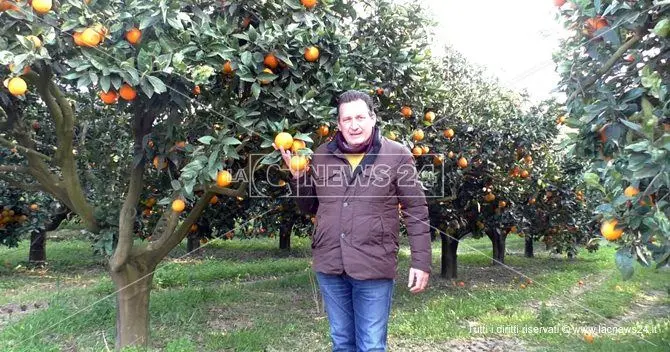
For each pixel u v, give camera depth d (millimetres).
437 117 5648
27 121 4336
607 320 5113
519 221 8023
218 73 2967
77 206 3414
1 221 7070
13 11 2340
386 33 4051
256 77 2773
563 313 5438
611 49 2227
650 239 1807
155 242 3631
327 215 2406
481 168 6660
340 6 3383
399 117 4184
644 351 3914
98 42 2496
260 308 5504
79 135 4383
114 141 4188
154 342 4000
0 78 2844
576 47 2268
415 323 4848
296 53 2854
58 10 2508
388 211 2379
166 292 6160
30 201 7250
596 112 2080
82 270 8656
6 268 8578
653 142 1688
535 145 7352
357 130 2342
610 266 9602
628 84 2270
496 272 9008
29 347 3643
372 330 2359
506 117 6922
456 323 5031
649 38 2133
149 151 3174
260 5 3002
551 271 9047
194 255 10953
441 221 6770
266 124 2906
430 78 4984
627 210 1797
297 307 5609
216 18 2982
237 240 14398
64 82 3336
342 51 3039
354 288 2406
